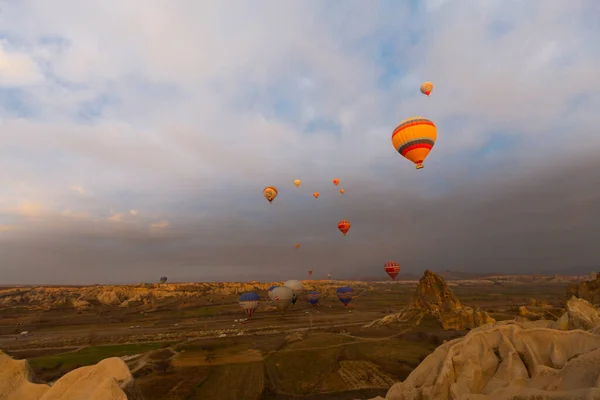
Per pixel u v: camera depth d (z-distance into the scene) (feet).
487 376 45.60
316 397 118.42
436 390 45.19
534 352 47.29
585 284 252.01
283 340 213.87
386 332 211.82
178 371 152.76
